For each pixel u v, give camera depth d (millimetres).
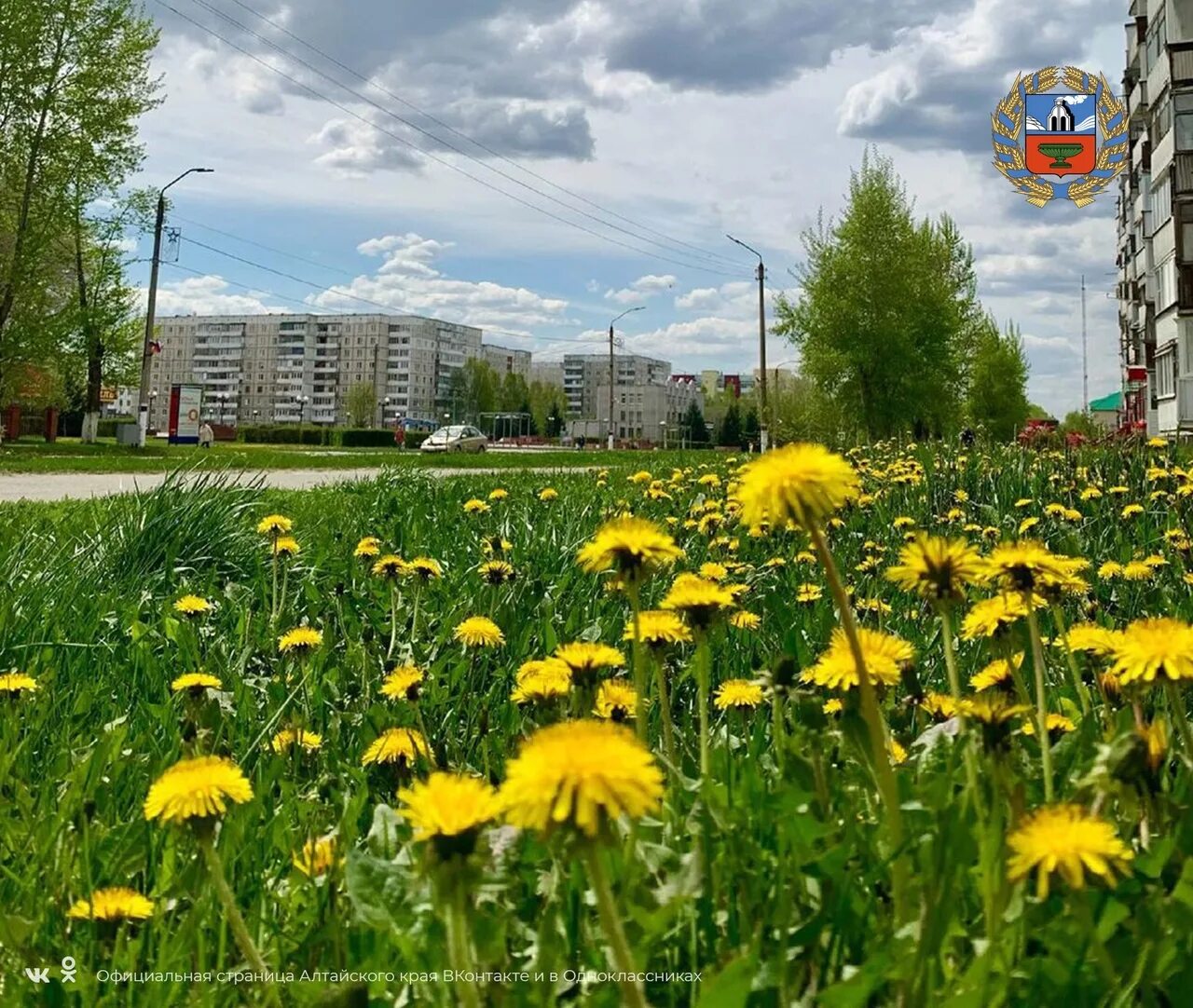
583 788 728
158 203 31359
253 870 1570
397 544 5484
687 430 100312
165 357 150625
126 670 2887
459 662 2859
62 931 1396
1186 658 1220
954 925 1035
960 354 35031
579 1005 1006
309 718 2492
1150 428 35375
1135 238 42875
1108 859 868
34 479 15008
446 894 839
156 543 4648
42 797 1816
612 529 1438
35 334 27953
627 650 2803
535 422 125375
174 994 1231
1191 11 28094
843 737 1344
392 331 143500
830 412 34031
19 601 3381
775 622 3229
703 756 1553
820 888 1159
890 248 33125
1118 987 931
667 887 1067
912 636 3031
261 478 6098
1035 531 4773
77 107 27203
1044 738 1400
